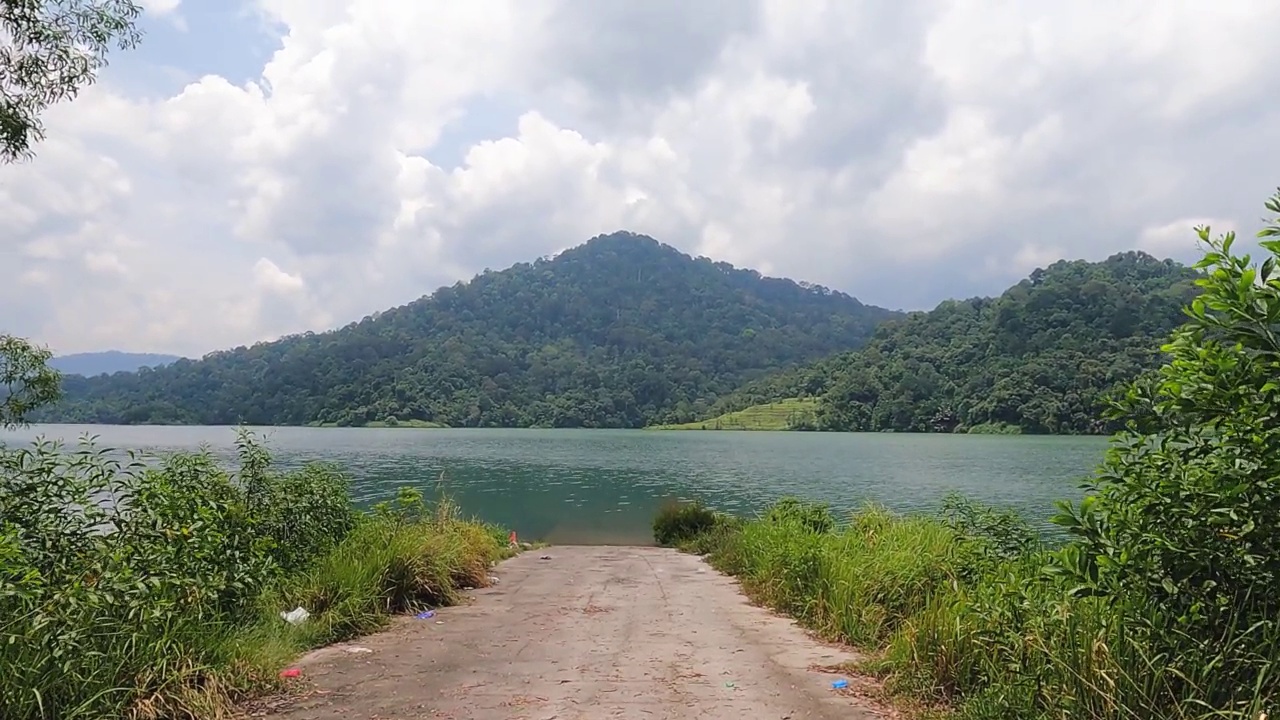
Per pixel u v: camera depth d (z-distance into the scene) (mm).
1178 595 3879
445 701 5121
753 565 11656
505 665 6148
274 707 4957
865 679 5770
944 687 5152
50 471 5531
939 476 45438
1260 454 3502
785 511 14617
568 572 13445
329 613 7125
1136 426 4160
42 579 4488
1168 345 3840
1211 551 3684
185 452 7902
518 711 4906
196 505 6340
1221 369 3561
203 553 5801
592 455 73312
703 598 10258
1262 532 3512
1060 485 39219
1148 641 3969
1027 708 4266
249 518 7270
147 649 4609
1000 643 4859
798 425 123500
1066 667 4164
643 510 35656
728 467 58094
